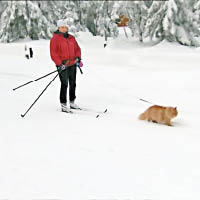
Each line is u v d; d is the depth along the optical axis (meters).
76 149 4.62
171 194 3.25
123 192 3.29
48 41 30.84
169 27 24.47
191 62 16.95
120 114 7.29
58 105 8.02
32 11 30.52
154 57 19.50
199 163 4.14
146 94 10.02
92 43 31.28
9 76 13.05
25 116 6.69
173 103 8.77
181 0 24.02
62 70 7.19
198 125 6.41
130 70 15.55
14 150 4.54
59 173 3.76
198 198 3.17
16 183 3.49
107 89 10.75
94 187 3.40
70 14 32.41
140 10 29.30
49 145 4.78
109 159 4.24
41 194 3.24
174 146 4.86
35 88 10.52
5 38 31.23
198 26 25.16
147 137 5.33
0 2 33.44
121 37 35.78
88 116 6.91
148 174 3.77
